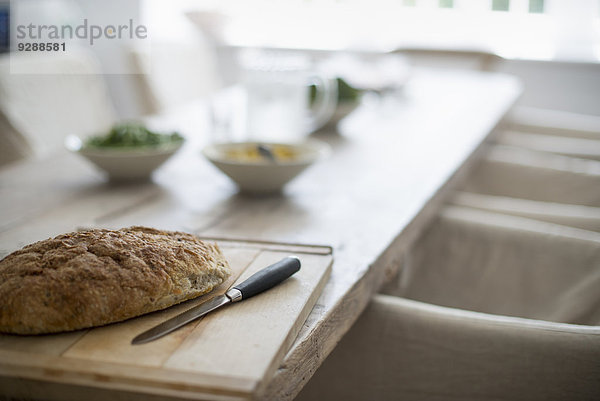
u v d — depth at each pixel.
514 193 1.83
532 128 2.48
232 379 0.53
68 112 2.09
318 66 1.73
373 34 3.81
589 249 1.19
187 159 1.44
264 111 1.62
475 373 0.90
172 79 2.59
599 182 1.74
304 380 0.66
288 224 1.02
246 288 0.68
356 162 1.45
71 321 0.59
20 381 0.55
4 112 1.76
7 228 0.95
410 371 0.94
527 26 3.54
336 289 0.77
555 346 0.86
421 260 1.31
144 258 0.66
